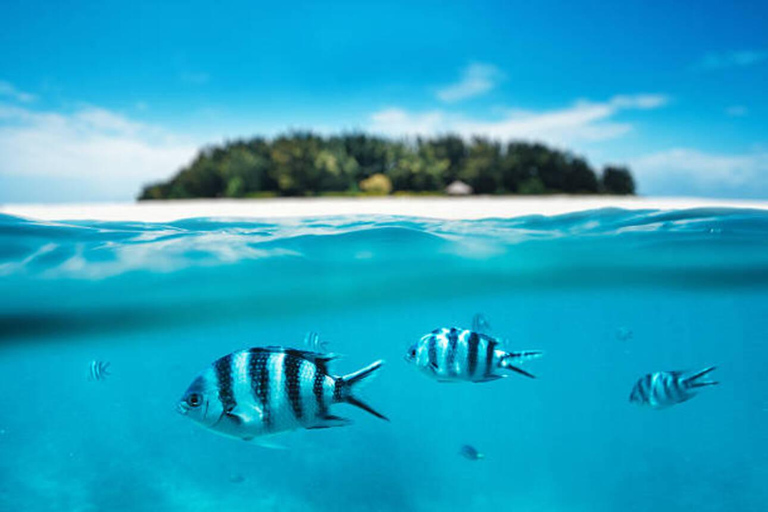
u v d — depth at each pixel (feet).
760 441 41.96
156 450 34.65
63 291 26.16
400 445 35.94
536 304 49.32
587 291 43.42
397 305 44.27
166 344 47.96
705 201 35.96
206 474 29.04
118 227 25.70
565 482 29.04
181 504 24.84
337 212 34.24
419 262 30.91
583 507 25.27
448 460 32.96
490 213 31.99
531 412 91.61
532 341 89.51
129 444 36.91
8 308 28.12
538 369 104.37
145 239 23.90
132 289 27.71
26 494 26.23
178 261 24.75
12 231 21.97
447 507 25.34
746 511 24.38
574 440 46.44
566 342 90.17
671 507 24.99
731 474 29.81
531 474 30.53
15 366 46.44
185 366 59.57
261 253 25.73
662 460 33.37
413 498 26.25
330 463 30.94
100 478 28.55
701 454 34.73
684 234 27.99
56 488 27.12
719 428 52.90
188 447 35.19
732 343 86.22
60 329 34.53
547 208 32.86
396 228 26.48
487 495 26.99
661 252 30.73
